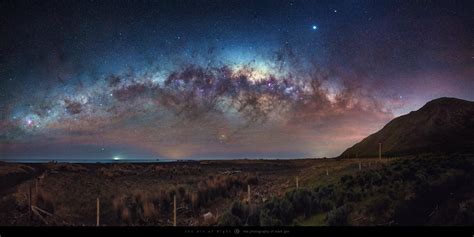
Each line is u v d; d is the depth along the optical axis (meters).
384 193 30.28
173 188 41.03
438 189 30.06
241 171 67.88
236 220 27.03
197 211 35.66
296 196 30.67
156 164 83.56
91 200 38.69
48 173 57.09
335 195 32.00
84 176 55.16
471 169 34.75
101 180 51.75
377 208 27.97
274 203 30.22
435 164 36.84
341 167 51.69
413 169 35.78
